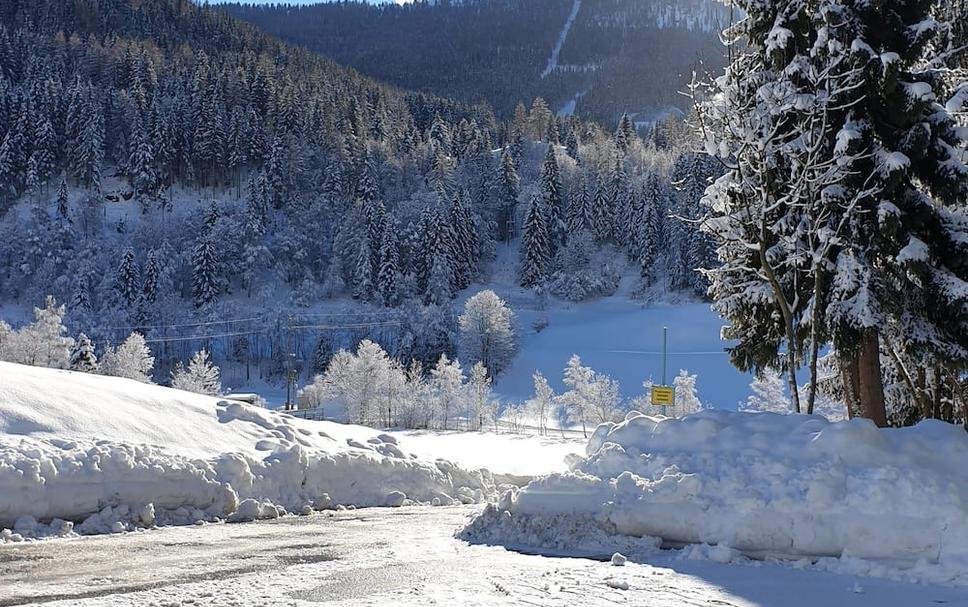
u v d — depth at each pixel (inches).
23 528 363.6
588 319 4195.4
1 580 267.6
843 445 325.4
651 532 328.2
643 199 4768.7
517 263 5083.7
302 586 257.4
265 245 4623.5
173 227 4815.5
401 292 4148.6
